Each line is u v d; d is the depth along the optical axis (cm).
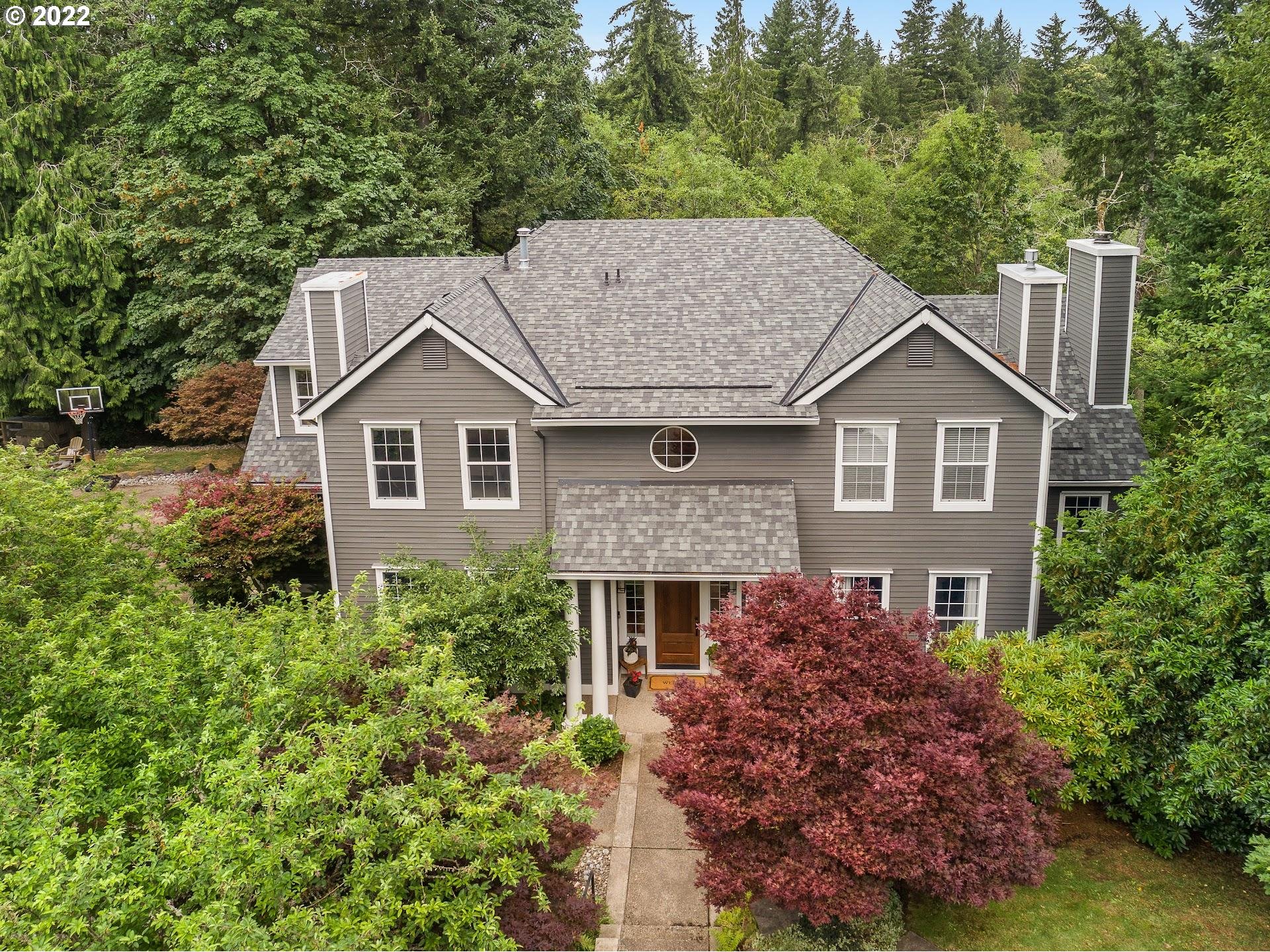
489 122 4028
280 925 878
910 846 1159
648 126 6075
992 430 2008
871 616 1409
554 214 4391
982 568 2097
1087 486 2111
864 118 7338
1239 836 1560
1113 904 1495
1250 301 1794
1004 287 2164
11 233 3784
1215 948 1392
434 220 3650
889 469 2053
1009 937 1421
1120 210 4066
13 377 3800
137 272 3856
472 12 4050
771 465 2080
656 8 6138
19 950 841
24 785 1003
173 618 1495
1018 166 3841
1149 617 1583
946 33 8100
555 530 2055
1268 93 2648
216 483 2406
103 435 4197
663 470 2102
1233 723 1359
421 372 2069
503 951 973
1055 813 1741
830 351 2108
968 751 1247
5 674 1291
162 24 3459
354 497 2159
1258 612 1476
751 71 6300
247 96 3266
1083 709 1530
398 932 1020
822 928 1333
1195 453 1741
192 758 1109
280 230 3375
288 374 2475
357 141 3578
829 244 2395
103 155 3884
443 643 1808
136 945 911
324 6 3831
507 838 1049
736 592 2184
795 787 1212
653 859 1666
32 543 1545
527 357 2147
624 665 2220
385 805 1005
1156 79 3931
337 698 1230
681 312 2256
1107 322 2202
